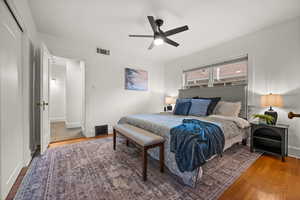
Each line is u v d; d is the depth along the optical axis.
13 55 1.55
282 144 2.11
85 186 1.48
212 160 2.11
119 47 3.64
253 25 2.51
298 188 1.46
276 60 2.48
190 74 4.21
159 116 2.87
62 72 6.05
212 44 3.38
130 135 1.96
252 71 2.80
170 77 4.85
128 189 1.43
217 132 1.82
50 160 2.10
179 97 4.36
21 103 1.82
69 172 1.76
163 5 1.98
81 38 3.11
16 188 1.44
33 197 1.31
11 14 1.49
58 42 3.04
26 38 1.92
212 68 3.59
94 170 1.81
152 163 2.02
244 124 2.37
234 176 1.67
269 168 1.88
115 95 3.95
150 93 4.76
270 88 2.56
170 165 1.69
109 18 2.33
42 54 2.29
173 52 3.98
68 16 2.27
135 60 4.38
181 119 2.44
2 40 1.29
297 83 2.26
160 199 1.29
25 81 1.92
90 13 2.19
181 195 1.34
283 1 1.88
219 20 2.36
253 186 1.49
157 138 1.73
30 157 2.09
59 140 3.14
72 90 4.60
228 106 2.80
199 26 2.55
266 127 2.27
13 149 1.52
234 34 2.86
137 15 2.23
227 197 1.32
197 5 1.98
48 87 2.73
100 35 2.96
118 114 4.02
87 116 3.46
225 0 1.87
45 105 2.50
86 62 3.45
